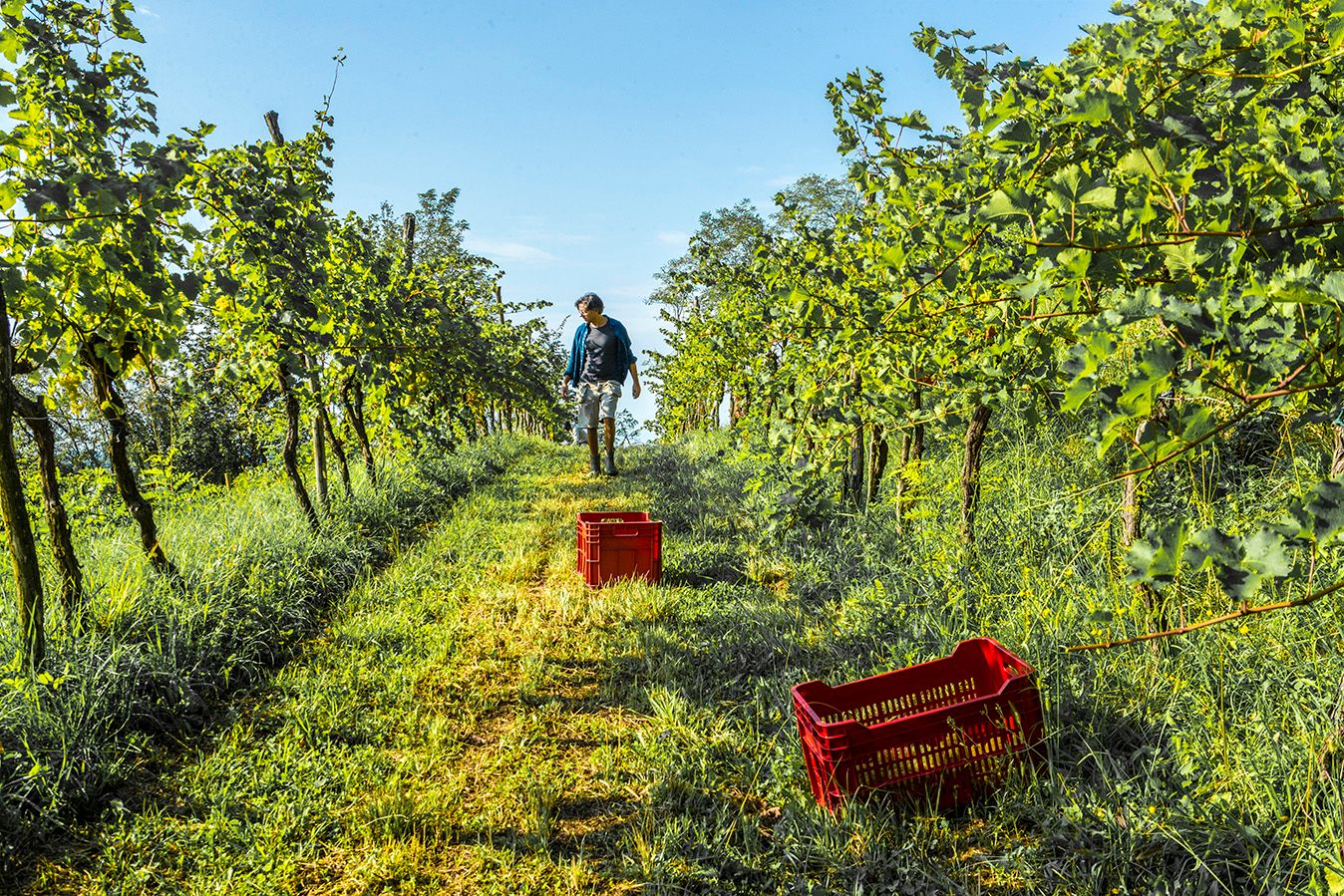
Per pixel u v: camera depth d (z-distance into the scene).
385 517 7.38
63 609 3.80
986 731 2.79
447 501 8.88
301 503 6.33
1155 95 1.95
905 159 3.46
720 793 2.99
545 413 19.92
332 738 3.44
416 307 8.70
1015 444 6.43
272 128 6.80
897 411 4.39
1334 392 1.55
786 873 2.54
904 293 3.53
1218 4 2.07
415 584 5.48
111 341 4.06
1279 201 1.67
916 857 2.54
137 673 3.60
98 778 3.05
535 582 5.61
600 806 2.97
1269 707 2.78
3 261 3.18
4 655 3.54
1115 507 4.30
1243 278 1.65
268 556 5.31
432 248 28.33
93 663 3.57
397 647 4.37
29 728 3.07
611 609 4.82
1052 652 3.36
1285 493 4.00
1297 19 1.76
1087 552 4.20
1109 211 1.68
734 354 9.55
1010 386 3.71
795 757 3.07
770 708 3.58
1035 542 4.58
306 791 3.01
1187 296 1.60
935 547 4.70
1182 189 1.58
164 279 3.75
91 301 3.60
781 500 5.27
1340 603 3.06
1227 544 1.31
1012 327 3.41
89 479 5.05
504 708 3.72
